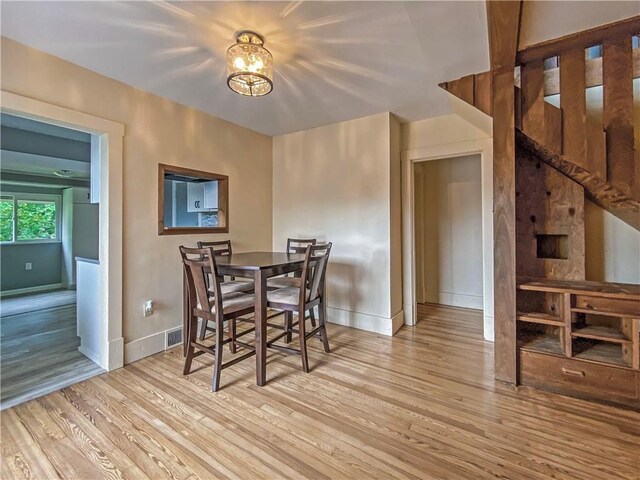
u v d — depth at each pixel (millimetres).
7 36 1910
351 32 1903
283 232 4086
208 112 3246
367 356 2715
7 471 1450
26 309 4438
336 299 3674
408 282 3627
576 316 2326
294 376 2354
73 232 6117
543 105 2094
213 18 1770
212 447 1600
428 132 3463
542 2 1642
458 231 4418
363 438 1665
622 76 1912
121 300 2529
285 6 1671
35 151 3465
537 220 2494
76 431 1722
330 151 3684
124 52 2111
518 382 2189
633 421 1771
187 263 2320
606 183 1964
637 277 2520
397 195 3518
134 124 2629
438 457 1525
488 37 1889
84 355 2734
